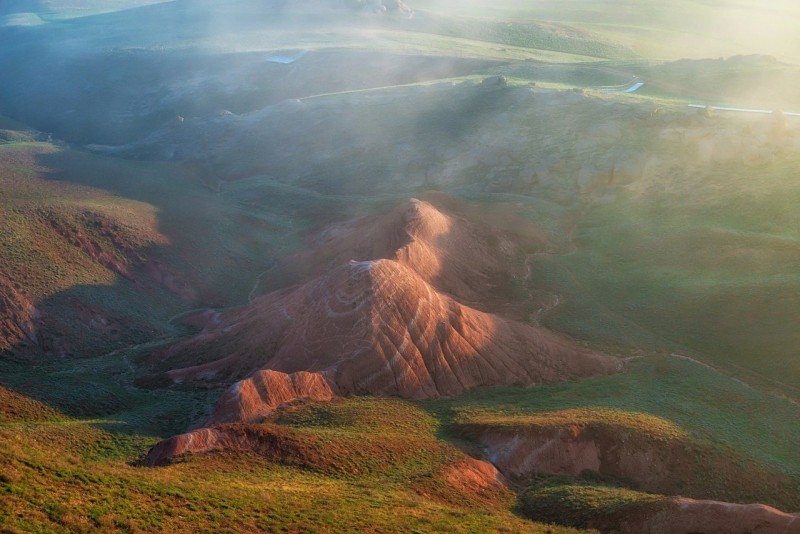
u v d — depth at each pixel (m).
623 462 40.97
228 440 37.47
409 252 64.81
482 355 52.72
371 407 45.97
